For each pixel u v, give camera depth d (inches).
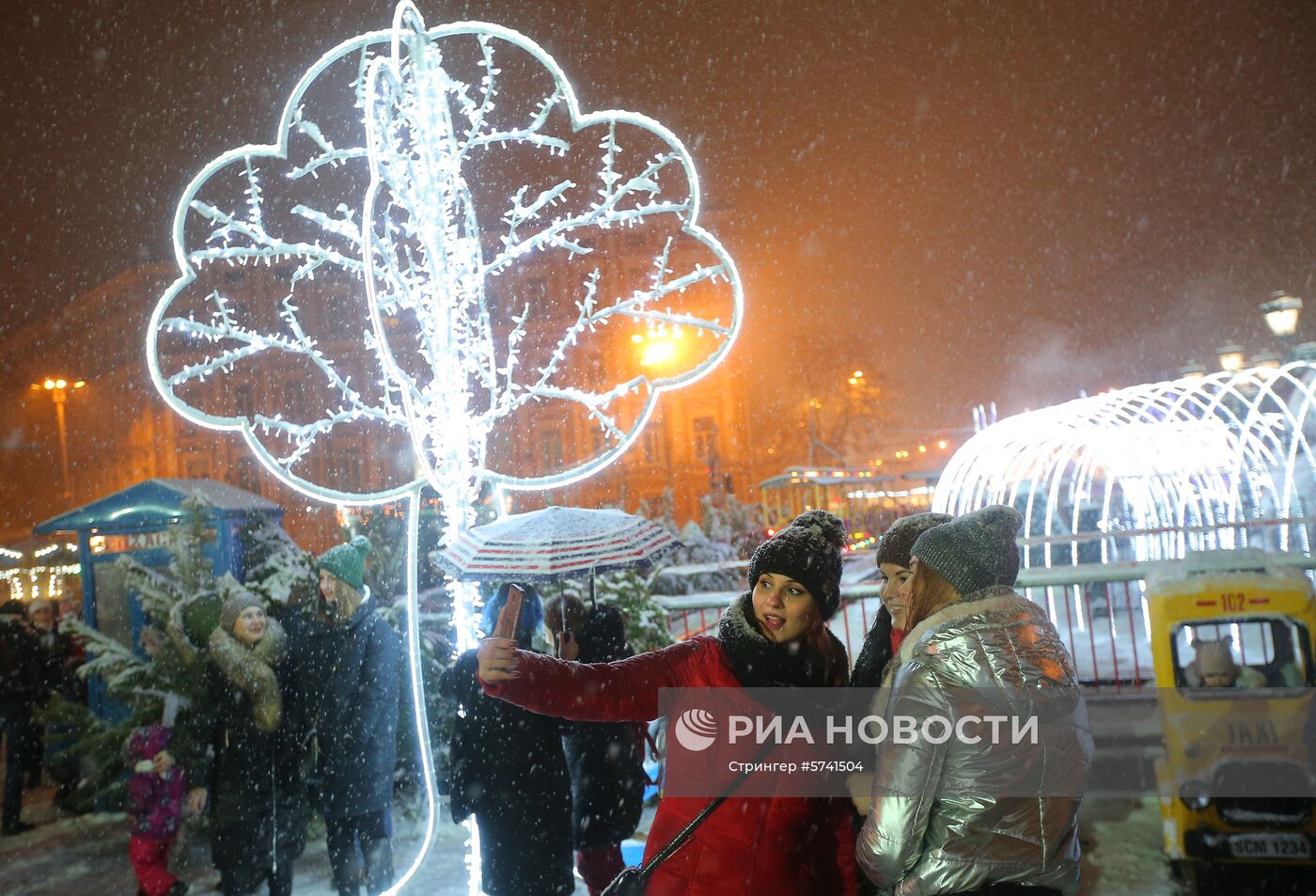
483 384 211.8
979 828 105.8
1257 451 489.7
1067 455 552.4
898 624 139.5
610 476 1935.3
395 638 218.7
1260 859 195.8
